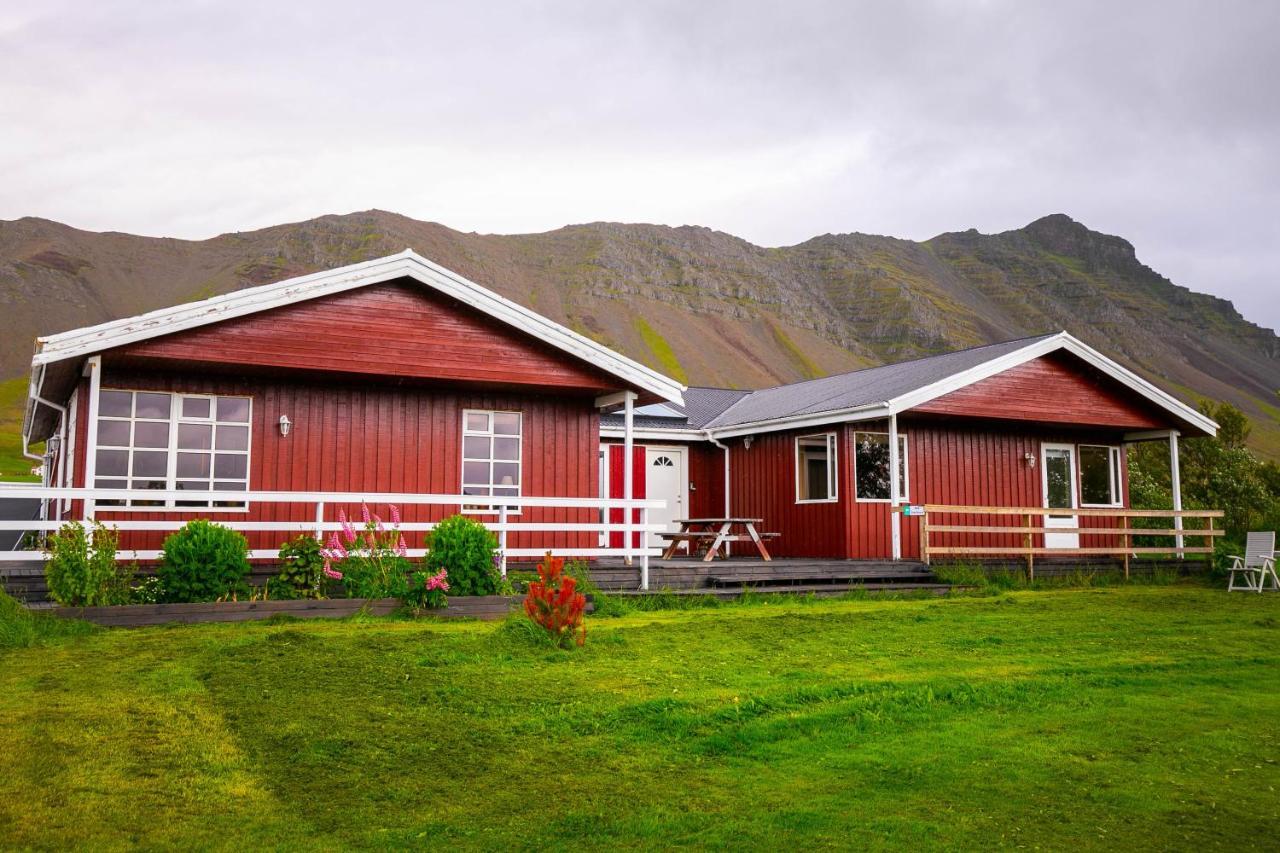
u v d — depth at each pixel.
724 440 22.98
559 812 5.44
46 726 6.74
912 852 4.88
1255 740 6.94
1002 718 7.52
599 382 16.19
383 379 15.50
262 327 14.23
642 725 7.18
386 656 9.23
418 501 13.19
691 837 5.07
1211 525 21.00
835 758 6.47
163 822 5.16
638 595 14.40
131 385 14.50
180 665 8.74
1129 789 5.85
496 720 7.26
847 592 16.23
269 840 4.97
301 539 12.84
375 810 5.43
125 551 12.75
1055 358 20.67
